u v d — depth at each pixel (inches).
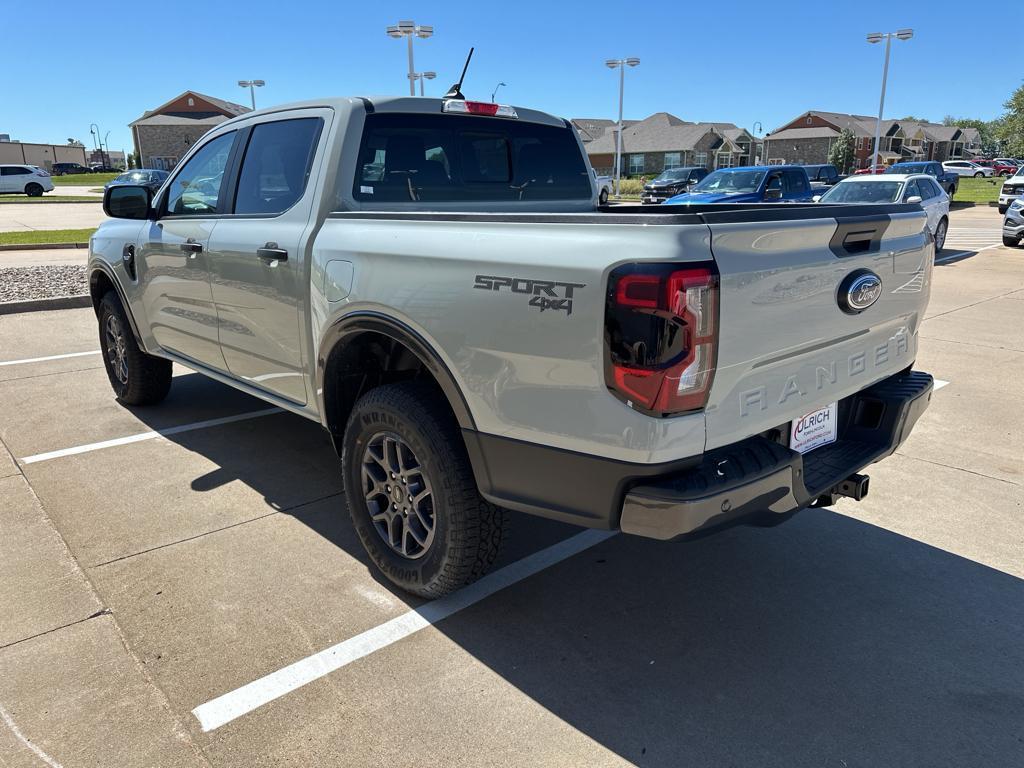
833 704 98.3
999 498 159.5
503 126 155.8
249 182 149.0
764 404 95.0
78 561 131.6
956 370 257.0
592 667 105.7
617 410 85.7
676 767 87.9
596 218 86.7
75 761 87.7
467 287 98.1
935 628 114.8
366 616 117.0
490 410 98.3
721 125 3019.2
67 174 3245.6
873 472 173.3
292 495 159.8
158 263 174.7
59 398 226.1
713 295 83.0
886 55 1419.8
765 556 136.8
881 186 569.0
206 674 102.9
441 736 92.5
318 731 93.0
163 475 169.5
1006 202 1079.6
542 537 144.7
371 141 133.0
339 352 123.5
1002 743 91.4
